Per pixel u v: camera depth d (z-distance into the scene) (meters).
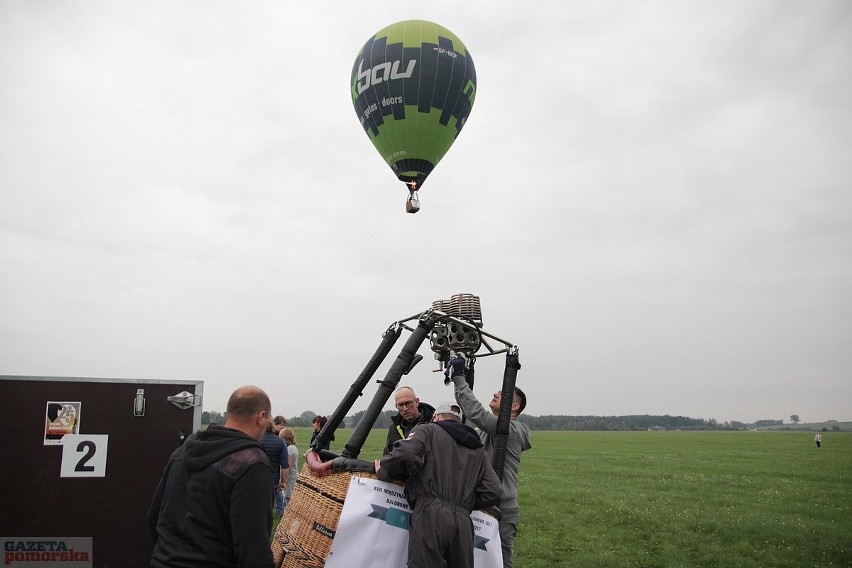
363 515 4.14
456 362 5.45
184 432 5.45
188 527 3.28
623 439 89.81
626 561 10.66
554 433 143.00
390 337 5.42
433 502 4.09
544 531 13.34
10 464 5.14
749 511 16.70
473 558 4.18
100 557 5.23
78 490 5.24
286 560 4.29
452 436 4.34
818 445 64.94
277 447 9.82
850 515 16.22
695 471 31.03
